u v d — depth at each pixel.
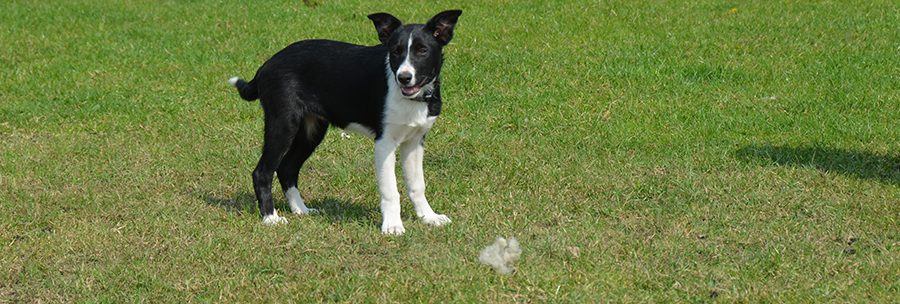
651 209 4.98
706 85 7.82
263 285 3.96
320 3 11.65
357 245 4.41
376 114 4.41
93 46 9.88
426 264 4.15
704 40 9.15
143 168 5.97
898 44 8.74
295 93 4.62
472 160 6.07
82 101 7.79
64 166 6.01
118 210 5.08
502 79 8.07
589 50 8.88
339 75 4.52
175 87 8.21
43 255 4.35
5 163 6.04
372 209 5.17
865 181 5.33
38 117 7.31
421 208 4.82
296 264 4.23
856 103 7.05
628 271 4.04
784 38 9.18
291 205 5.07
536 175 5.67
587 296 3.76
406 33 4.18
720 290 3.82
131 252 4.39
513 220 4.82
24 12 11.72
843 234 4.48
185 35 10.27
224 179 5.75
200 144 6.55
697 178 5.53
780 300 3.69
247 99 5.08
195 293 3.94
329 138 6.70
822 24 9.64
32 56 9.49
